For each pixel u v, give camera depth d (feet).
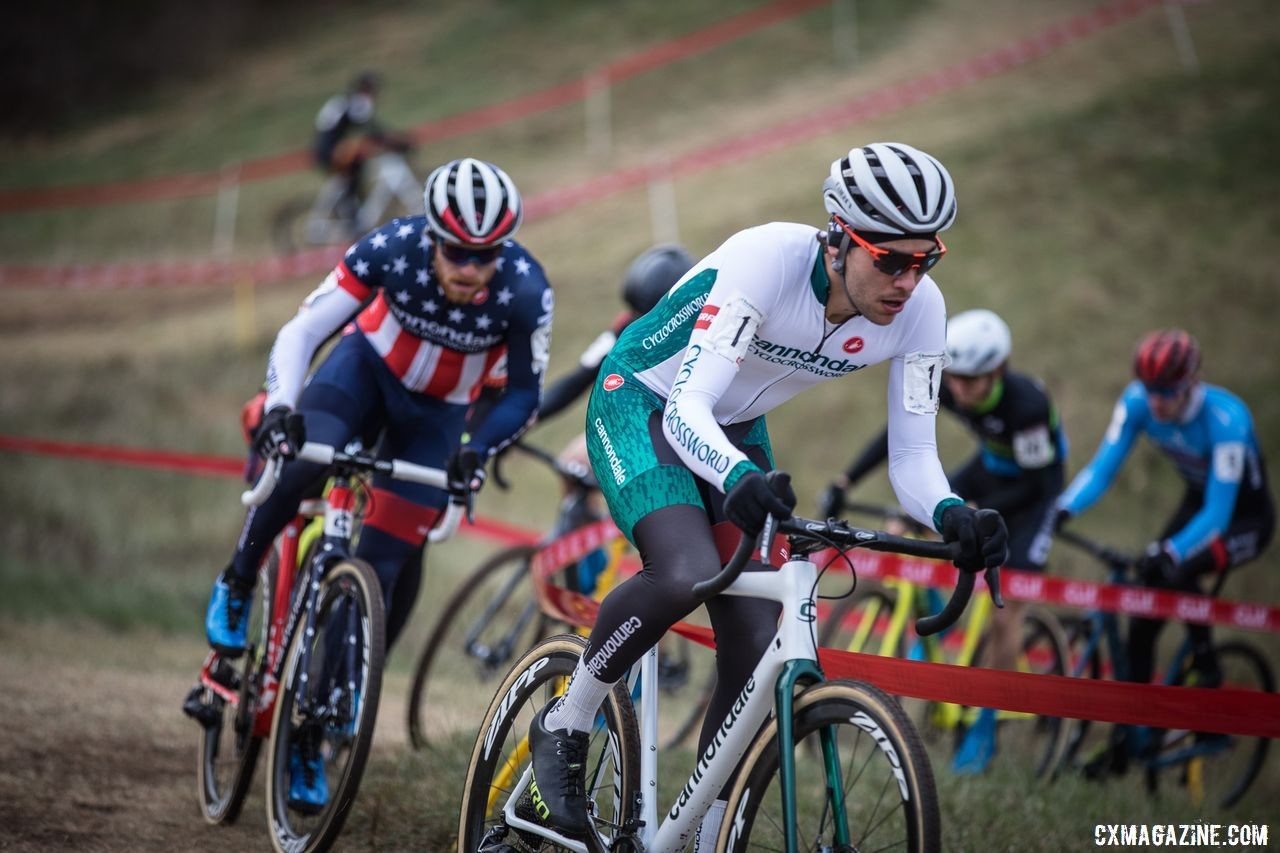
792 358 17.67
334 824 20.20
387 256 24.11
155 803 24.93
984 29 133.80
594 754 20.30
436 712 35.14
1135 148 98.63
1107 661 39.99
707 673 45.68
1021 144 100.27
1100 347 74.90
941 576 35.27
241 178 126.52
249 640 26.27
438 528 22.81
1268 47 114.83
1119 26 126.00
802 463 68.23
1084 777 35.58
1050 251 84.94
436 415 26.50
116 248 114.01
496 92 136.05
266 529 24.43
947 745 36.99
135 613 50.78
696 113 123.03
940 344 17.71
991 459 37.29
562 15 157.89
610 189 103.24
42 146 150.10
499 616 39.32
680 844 16.96
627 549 37.27
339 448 24.45
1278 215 87.92
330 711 21.56
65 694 33.37
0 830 22.00
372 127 102.32
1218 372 72.59
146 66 167.94
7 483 66.28
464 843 19.22
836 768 14.96
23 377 84.58
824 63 130.52
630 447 17.47
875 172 15.12
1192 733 37.45
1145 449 67.62
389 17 173.58
